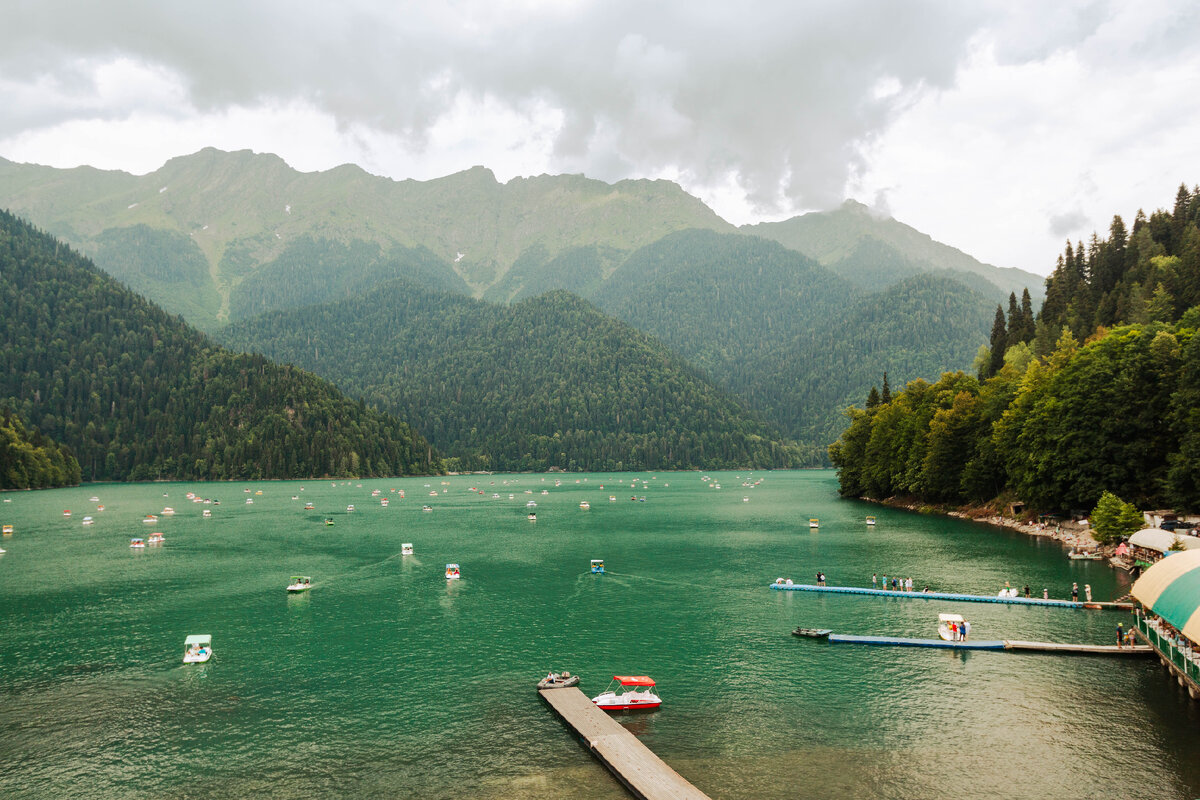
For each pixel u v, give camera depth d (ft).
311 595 350.43
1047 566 379.76
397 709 206.39
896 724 192.13
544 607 322.34
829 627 283.79
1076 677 224.33
